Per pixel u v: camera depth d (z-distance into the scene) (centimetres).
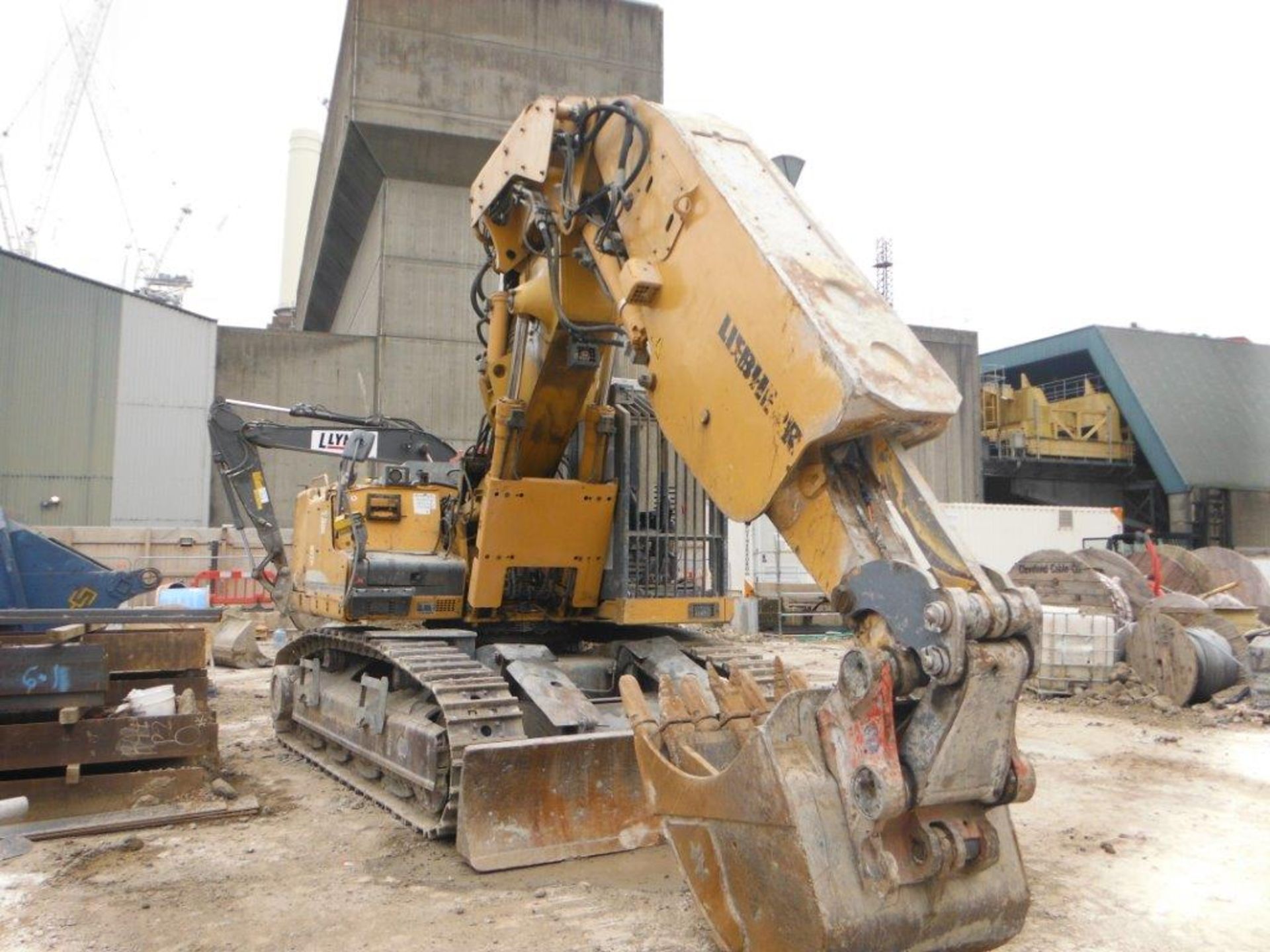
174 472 2597
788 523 389
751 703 477
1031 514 2527
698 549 751
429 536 773
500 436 695
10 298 2498
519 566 714
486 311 755
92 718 676
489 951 447
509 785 571
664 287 459
